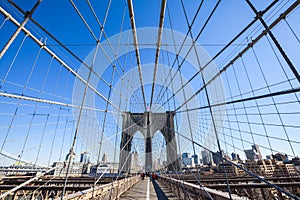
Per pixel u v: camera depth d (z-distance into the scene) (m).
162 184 12.62
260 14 2.12
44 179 9.02
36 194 7.63
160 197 6.31
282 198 6.10
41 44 5.43
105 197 4.70
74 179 10.24
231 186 6.35
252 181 8.98
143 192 7.76
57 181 9.20
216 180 8.73
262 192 6.72
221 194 2.35
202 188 2.94
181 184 4.77
